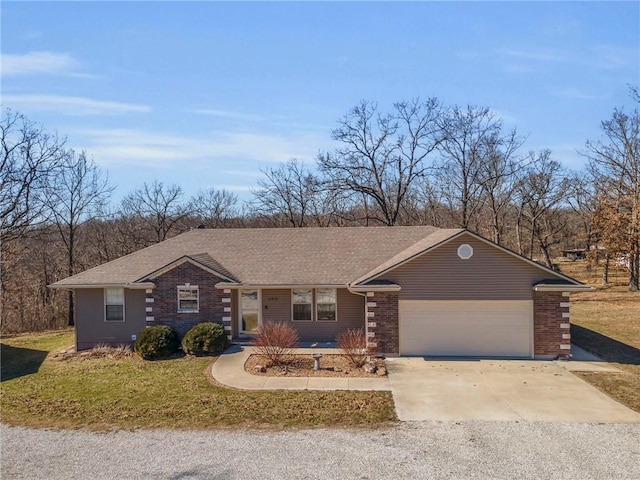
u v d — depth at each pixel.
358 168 43.84
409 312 20.06
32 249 40.06
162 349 20.11
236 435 12.23
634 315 30.14
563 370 17.92
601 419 13.07
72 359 20.73
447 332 19.97
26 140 58.69
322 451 11.21
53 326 37.81
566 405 14.20
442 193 48.09
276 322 22.53
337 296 22.36
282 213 48.25
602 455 10.82
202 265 21.86
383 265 21.72
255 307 22.73
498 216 49.09
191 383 16.66
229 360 19.47
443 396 15.05
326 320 22.45
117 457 11.07
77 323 22.72
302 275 22.38
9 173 34.97
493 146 43.50
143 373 18.08
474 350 19.89
